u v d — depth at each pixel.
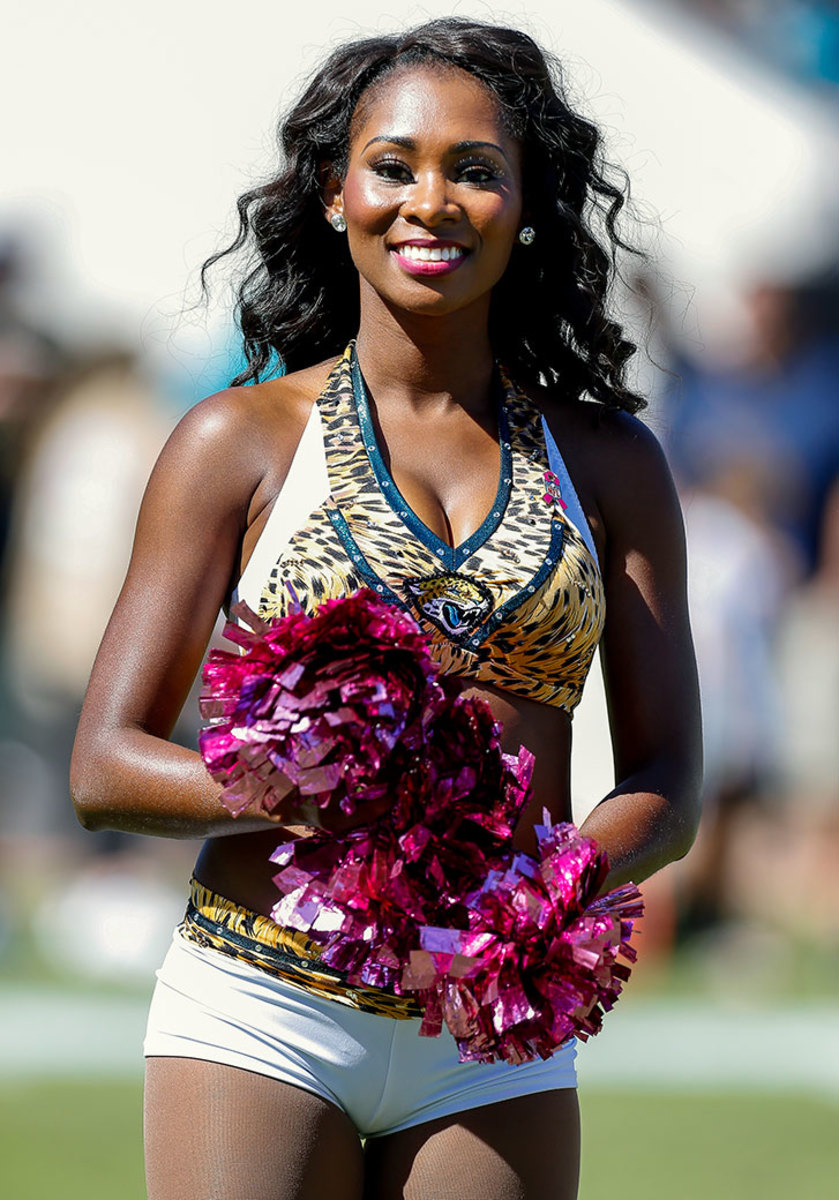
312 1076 7.27
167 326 23.00
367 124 7.74
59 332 23.53
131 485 23.23
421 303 7.59
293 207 8.38
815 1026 19.20
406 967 6.85
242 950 7.33
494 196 7.64
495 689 7.52
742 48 23.94
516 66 7.84
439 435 7.80
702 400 23.08
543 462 7.82
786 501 23.34
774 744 23.00
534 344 8.59
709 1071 17.45
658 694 8.02
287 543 7.47
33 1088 16.28
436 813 6.89
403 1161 7.37
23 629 23.48
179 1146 7.25
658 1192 13.55
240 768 6.74
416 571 7.41
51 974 20.48
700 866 22.75
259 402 7.75
